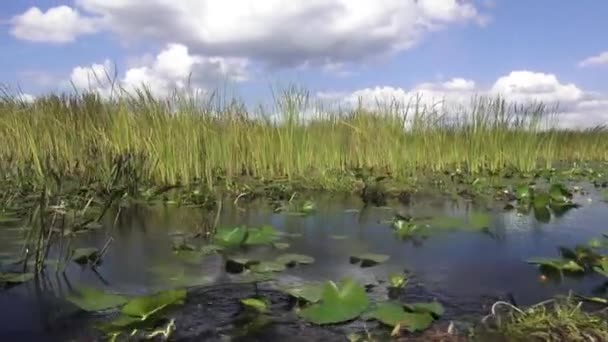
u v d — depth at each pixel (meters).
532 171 9.73
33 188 5.68
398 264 3.16
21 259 3.07
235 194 6.13
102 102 7.26
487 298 2.55
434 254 3.42
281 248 3.51
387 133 8.77
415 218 4.71
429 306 2.28
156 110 6.95
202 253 3.31
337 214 5.05
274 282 2.75
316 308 2.24
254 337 2.04
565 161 14.37
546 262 3.02
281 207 5.31
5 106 7.29
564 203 5.85
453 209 5.51
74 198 4.98
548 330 2.10
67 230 3.94
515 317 2.28
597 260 3.08
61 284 2.65
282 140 7.78
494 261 3.25
